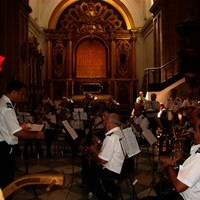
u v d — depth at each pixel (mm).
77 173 7426
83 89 24047
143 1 24656
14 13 16297
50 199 5570
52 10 24672
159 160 8328
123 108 23703
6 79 15312
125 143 4539
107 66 24609
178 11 17047
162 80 17266
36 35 23594
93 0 24844
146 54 24016
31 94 18000
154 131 9734
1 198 1742
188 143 4680
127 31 24391
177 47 16906
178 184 2812
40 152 9828
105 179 4676
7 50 15695
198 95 14086
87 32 24297
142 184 6461
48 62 24094
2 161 4238
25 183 2367
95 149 5309
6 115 4156
